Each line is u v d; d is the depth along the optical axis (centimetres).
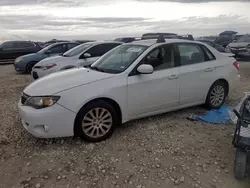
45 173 311
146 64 420
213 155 349
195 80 474
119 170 315
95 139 382
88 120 374
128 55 444
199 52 495
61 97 352
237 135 289
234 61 548
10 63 1652
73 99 357
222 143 385
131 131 423
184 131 425
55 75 421
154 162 331
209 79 495
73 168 320
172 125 448
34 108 354
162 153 354
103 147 371
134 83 404
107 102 391
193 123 459
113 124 395
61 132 357
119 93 390
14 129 440
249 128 287
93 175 305
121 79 395
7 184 291
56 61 827
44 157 347
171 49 454
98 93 371
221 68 514
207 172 310
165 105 448
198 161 334
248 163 321
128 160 337
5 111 541
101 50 846
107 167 321
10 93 717
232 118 471
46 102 349
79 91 363
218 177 301
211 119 473
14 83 885
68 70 454
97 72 415
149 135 409
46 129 350
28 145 381
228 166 324
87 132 376
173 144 380
